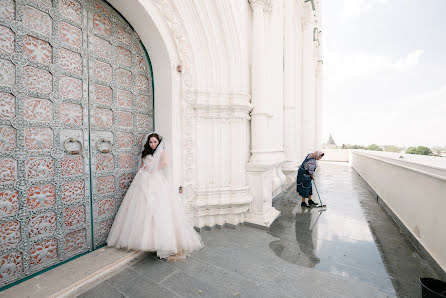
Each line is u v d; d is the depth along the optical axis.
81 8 2.51
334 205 5.23
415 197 3.27
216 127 3.82
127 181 3.11
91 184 2.67
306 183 4.96
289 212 4.68
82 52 2.53
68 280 2.12
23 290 1.97
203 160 3.78
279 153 6.03
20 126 2.05
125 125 3.06
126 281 2.23
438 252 2.52
